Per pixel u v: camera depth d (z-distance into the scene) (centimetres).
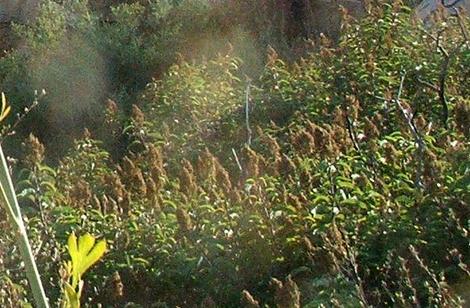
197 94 967
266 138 781
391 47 902
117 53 1352
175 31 1398
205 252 577
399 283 472
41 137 1273
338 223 548
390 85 841
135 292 588
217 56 1196
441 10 950
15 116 1277
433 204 535
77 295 223
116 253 599
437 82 814
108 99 1207
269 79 980
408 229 531
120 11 1431
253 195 592
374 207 552
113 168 939
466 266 486
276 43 1338
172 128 945
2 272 573
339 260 510
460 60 830
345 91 861
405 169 592
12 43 1564
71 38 1377
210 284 570
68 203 682
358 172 609
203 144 886
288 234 559
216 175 650
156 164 723
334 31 1372
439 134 650
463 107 610
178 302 578
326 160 627
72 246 224
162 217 617
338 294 482
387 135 693
